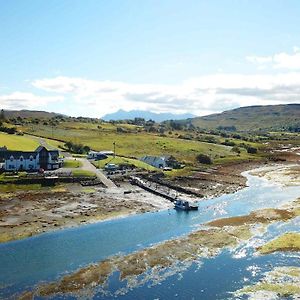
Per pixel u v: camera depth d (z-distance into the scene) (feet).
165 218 311.68
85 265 208.74
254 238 255.70
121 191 400.47
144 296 172.86
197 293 175.63
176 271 200.64
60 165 483.10
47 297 171.63
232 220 303.68
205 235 261.85
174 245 241.14
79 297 171.63
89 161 534.78
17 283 185.88
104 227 282.15
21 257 219.20
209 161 645.10
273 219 304.30
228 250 231.91
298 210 332.80
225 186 469.57
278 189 456.04
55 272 198.90
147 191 409.69
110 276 194.18
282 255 221.46
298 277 191.11
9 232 261.44
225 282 186.91
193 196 408.05
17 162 455.22
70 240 250.98
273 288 178.91
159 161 560.61
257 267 204.85
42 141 647.97
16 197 352.28
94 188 405.18
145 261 214.69
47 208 323.37
